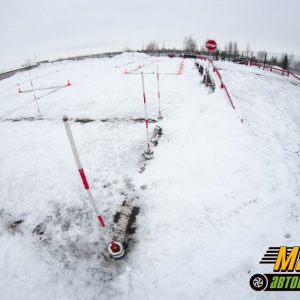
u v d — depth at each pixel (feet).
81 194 17.04
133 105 34.63
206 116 27.07
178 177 17.79
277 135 23.56
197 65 65.16
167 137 23.89
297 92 48.75
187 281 11.22
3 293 11.23
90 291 11.10
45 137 26.43
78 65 115.44
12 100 47.91
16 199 17.24
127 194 16.61
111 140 24.25
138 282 11.34
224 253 12.31
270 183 16.37
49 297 10.96
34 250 13.26
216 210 14.83
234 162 18.67
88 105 36.63
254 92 37.50
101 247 13.12
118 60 119.34
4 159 22.57
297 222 13.61
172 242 13.10
